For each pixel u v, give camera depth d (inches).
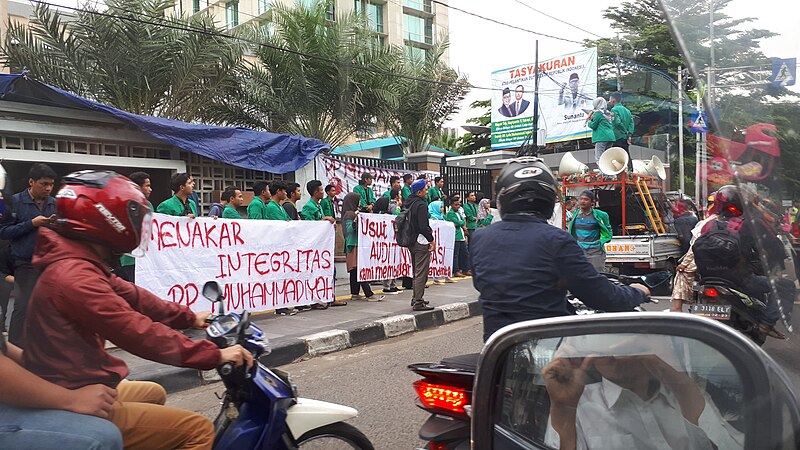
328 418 109.3
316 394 200.4
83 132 342.6
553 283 102.7
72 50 416.2
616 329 68.4
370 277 365.7
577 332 70.1
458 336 288.0
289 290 304.8
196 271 265.9
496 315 105.2
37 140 332.8
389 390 202.7
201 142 366.9
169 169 390.0
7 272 191.5
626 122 534.3
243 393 104.4
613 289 103.1
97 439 81.0
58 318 86.4
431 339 283.7
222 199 306.7
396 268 386.0
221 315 112.0
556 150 980.6
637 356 69.6
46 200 203.2
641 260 405.7
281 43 551.2
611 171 432.8
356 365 238.5
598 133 540.4
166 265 255.8
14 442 78.7
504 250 105.8
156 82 442.6
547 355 74.4
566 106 972.6
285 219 325.4
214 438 101.4
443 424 103.1
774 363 61.9
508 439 74.5
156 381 205.0
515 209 109.3
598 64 978.1
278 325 284.8
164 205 273.1
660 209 468.1
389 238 380.2
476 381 75.2
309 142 428.1
